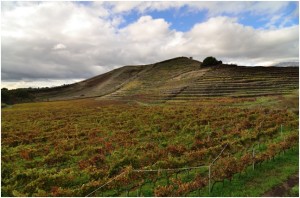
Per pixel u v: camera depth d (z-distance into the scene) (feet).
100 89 502.38
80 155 93.40
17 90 478.18
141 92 338.54
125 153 88.58
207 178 64.95
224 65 361.10
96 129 132.16
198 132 111.24
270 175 68.28
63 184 69.56
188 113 156.56
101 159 83.76
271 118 125.29
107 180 67.56
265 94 197.36
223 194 60.13
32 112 236.22
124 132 121.19
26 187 66.54
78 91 533.96
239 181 65.82
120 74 569.23
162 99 250.37
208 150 82.79
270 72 277.23
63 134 124.57
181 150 87.51
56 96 506.07
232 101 189.06
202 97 226.17
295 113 135.13
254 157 72.23
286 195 58.90
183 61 528.22
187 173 72.69
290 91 193.67
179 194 59.47
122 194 63.67
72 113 205.98
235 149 87.30
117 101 306.55
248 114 139.13
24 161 90.58
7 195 66.03
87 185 64.23
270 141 94.22
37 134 130.11
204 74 327.26
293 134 92.58
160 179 69.92
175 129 121.49
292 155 80.33
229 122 123.75
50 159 87.04
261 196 58.75
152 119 147.43
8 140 119.85
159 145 98.43
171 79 383.24
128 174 67.97
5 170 79.41
